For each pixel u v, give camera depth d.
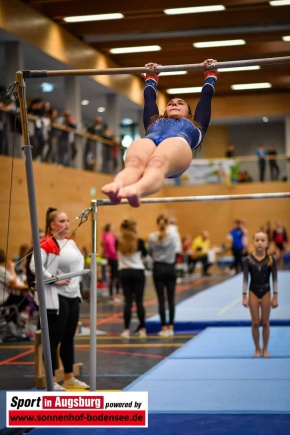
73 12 24.14
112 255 22.16
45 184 23.30
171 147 6.28
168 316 15.73
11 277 14.34
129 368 11.08
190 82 30.72
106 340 14.03
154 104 7.47
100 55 29.47
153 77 7.63
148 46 28.06
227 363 10.45
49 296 9.23
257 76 32.16
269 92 38.31
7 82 23.66
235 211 39.12
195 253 31.28
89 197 27.50
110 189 5.44
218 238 39.28
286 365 10.20
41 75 7.25
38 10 24.31
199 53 28.61
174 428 7.10
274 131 44.28
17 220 21.20
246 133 44.69
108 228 22.47
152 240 14.30
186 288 25.02
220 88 35.62
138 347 13.12
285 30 25.78
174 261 14.45
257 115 38.81
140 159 6.25
